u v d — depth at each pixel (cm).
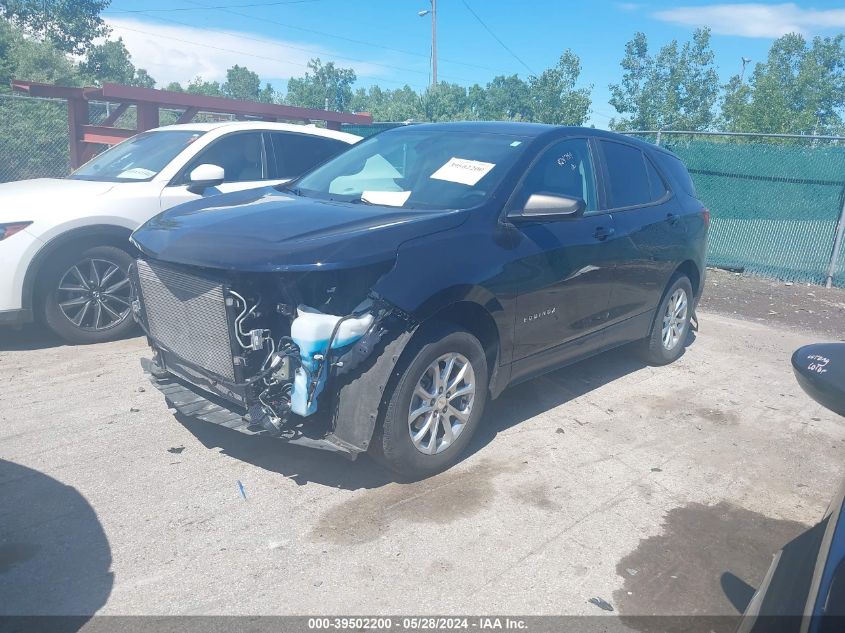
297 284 348
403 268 359
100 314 605
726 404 538
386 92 10169
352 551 328
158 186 630
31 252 557
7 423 448
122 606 287
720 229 1105
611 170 531
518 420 486
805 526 371
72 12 4638
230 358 354
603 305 505
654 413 511
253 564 317
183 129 719
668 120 3809
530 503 377
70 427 445
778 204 1043
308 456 418
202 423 456
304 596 297
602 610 298
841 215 985
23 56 3105
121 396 495
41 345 600
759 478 421
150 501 364
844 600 182
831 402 232
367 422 351
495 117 5659
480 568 321
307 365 338
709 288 983
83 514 351
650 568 328
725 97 4088
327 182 496
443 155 471
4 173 1388
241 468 401
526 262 423
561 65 3588
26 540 328
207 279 355
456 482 395
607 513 372
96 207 584
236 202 448
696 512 379
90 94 1174
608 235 497
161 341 407
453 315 400
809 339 741
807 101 4359
